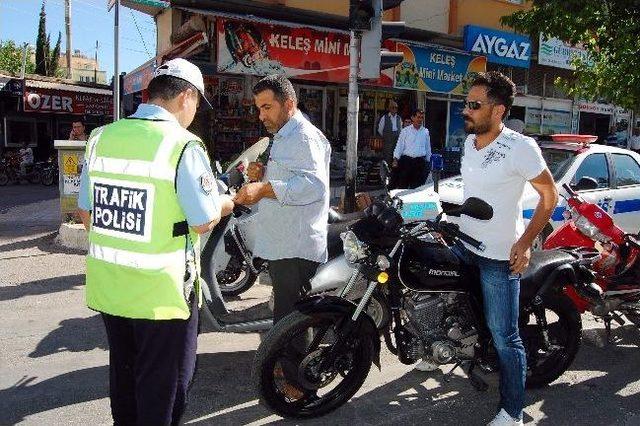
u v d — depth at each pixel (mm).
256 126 12375
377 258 3246
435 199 5547
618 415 3627
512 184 3061
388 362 4355
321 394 3717
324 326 3404
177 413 2580
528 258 3051
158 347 2475
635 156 7520
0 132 21172
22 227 9633
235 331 4102
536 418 3568
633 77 7914
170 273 2412
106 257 2453
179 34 10562
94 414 3496
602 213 4613
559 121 17875
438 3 14297
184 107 2592
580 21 8500
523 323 3799
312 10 12148
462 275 3387
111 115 20203
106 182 2451
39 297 5773
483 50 14156
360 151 13648
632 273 4512
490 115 3025
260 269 4805
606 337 4664
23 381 3920
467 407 3689
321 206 3408
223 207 2787
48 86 19000
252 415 3537
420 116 10742
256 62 10586
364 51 7012
